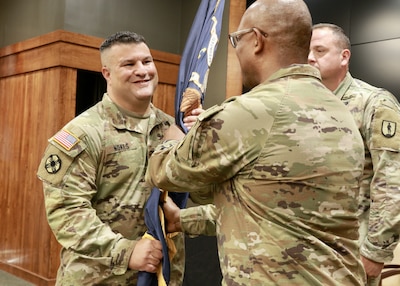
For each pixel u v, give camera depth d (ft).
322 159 3.87
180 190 4.39
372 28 12.04
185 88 5.98
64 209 5.32
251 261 3.88
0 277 14.20
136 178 5.72
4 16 15.92
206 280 10.74
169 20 15.56
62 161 5.38
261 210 3.90
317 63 6.85
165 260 5.23
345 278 3.89
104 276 5.32
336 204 3.91
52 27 13.57
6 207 15.10
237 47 4.43
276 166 3.86
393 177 6.26
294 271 3.79
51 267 13.20
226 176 4.06
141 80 5.71
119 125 5.71
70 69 13.34
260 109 3.94
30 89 14.34
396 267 9.47
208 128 4.03
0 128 15.69
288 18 4.19
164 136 5.67
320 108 4.02
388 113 6.41
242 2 14.48
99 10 13.85
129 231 5.64
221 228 4.16
